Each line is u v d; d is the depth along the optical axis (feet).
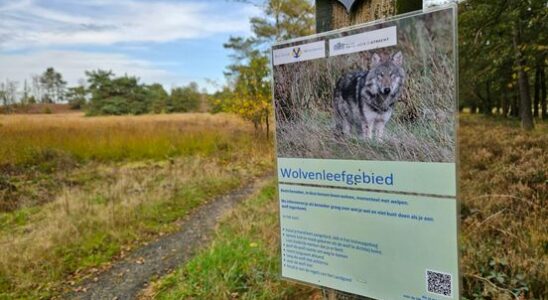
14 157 30.83
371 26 5.12
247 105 40.98
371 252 5.47
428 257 4.92
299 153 6.08
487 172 16.42
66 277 12.57
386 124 5.11
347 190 5.61
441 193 4.73
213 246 12.68
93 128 46.34
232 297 9.46
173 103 149.28
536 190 12.99
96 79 150.61
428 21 4.63
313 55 5.75
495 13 19.97
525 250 9.27
